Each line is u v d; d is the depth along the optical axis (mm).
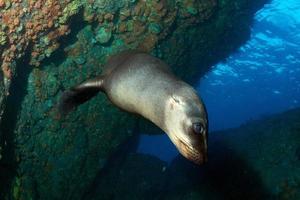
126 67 4117
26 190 9742
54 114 9891
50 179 10523
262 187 11398
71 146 10703
